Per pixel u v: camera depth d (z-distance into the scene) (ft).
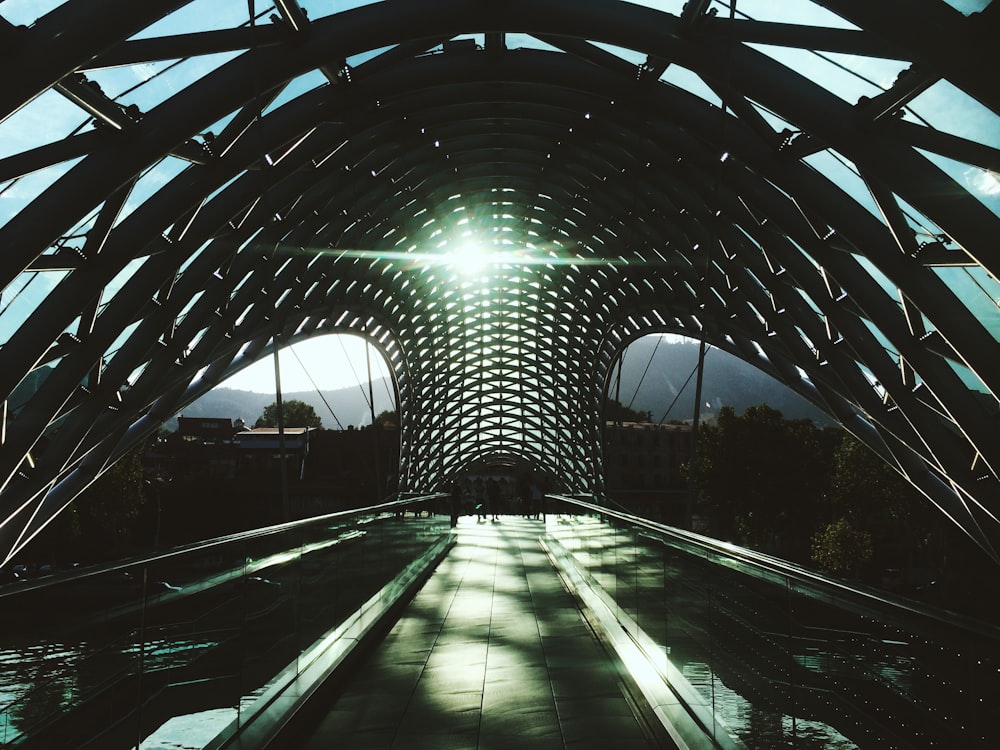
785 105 43.37
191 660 16.25
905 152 41.34
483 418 216.33
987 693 8.42
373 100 56.44
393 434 260.21
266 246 72.74
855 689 11.67
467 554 85.76
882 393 70.79
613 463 326.03
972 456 62.18
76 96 36.91
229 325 75.56
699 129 55.21
